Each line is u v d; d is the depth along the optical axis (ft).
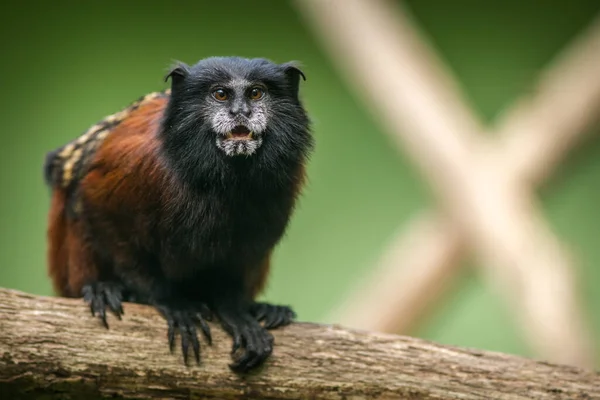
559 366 24.21
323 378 23.35
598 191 50.24
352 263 48.70
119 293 24.98
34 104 47.26
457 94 46.73
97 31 48.26
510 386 23.67
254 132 24.17
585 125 45.01
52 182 29.32
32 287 45.47
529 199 45.01
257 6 49.83
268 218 25.29
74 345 22.36
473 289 50.78
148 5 48.75
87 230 26.84
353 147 50.24
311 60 50.16
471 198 44.34
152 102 26.66
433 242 46.55
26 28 47.88
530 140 45.24
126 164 24.88
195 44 48.93
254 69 24.63
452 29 50.83
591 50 45.47
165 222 24.62
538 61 49.57
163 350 23.09
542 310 42.19
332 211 49.26
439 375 23.63
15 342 21.68
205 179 24.38
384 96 45.83
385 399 23.35
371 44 45.70
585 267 49.11
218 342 23.77
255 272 26.91
